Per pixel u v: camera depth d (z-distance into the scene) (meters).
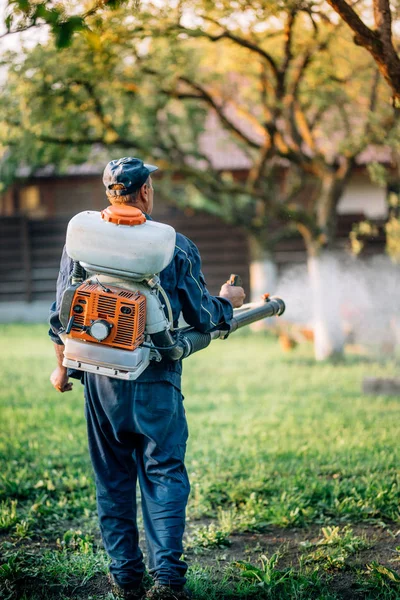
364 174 18.39
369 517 4.59
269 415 7.84
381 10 4.28
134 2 4.05
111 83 9.16
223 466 5.63
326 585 3.64
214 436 6.82
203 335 3.41
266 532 4.41
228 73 11.76
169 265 3.26
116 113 10.56
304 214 12.13
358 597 3.54
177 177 19.33
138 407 3.25
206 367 11.89
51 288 19.80
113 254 3.05
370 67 8.70
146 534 3.32
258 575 3.65
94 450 3.43
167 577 3.16
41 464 5.73
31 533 4.32
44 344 14.80
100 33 6.58
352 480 5.23
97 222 3.08
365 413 7.91
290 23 8.13
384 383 9.20
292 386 9.91
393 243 9.45
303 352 13.52
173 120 12.92
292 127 11.18
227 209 15.45
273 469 5.55
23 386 9.71
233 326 3.59
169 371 3.31
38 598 3.55
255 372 11.30
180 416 3.38
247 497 4.94
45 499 4.96
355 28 4.25
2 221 19.58
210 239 18.75
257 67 10.91
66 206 21.92
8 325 18.75
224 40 8.69
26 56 8.32
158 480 3.31
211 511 4.73
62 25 3.21
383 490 4.89
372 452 6.00
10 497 5.04
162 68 9.30
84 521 4.59
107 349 3.09
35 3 3.40
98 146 11.91
